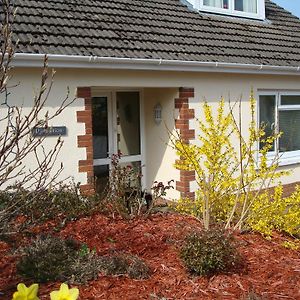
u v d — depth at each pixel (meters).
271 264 4.52
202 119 8.98
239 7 11.61
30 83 7.00
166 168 9.14
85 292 3.72
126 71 7.98
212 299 3.67
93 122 9.04
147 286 3.89
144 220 5.94
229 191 5.92
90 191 7.13
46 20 7.93
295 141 10.97
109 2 9.48
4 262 4.27
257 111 9.97
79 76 7.48
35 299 2.27
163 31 9.20
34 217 5.14
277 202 5.70
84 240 5.01
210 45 9.43
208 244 4.29
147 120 9.62
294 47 11.06
